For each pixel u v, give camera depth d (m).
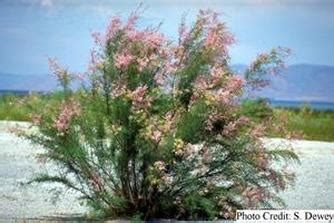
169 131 12.32
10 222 12.10
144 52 12.66
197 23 12.88
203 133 12.60
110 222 12.38
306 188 17.78
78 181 13.91
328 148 29.23
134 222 12.36
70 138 12.63
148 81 12.65
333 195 16.84
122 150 12.53
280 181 13.13
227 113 12.66
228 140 12.66
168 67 12.66
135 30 12.76
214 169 12.77
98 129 12.66
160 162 12.24
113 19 12.73
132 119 12.38
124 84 12.56
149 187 12.66
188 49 12.80
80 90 12.84
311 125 38.12
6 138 26.95
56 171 17.91
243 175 12.87
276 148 13.28
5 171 18.25
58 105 12.84
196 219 12.73
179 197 12.79
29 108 13.08
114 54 12.71
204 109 12.43
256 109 12.90
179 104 12.66
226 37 12.87
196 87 12.59
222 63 12.94
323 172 21.34
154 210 12.76
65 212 13.29
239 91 12.65
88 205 12.73
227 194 12.76
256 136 12.66
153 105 12.61
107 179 12.86
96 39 12.76
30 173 17.98
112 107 12.57
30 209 13.45
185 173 12.56
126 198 12.76
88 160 12.73
